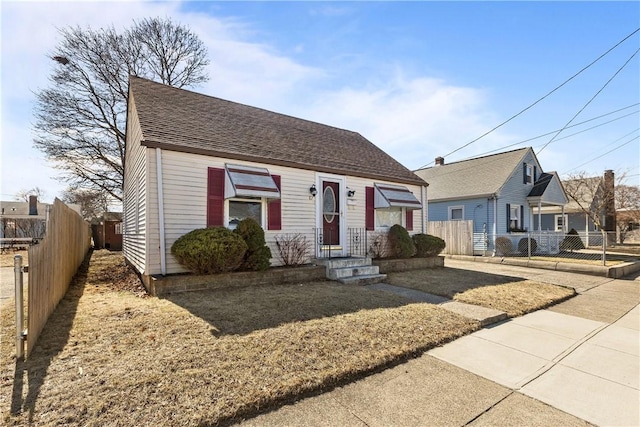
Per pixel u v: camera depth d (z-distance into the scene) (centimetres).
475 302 625
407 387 310
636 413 274
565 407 282
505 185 1706
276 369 317
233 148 784
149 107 819
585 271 1075
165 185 678
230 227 768
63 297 600
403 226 1156
